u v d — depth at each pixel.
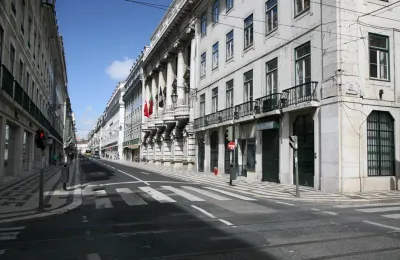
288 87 18.00
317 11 15.98
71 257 5.40
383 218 8.59
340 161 14.25
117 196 12.77
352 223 7.94
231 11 25.23
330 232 7.02
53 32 36.53
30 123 24.09
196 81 32.09
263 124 19.23
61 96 66.38
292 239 6.46
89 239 6.54
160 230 7.27
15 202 11.03
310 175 16.36
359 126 14.70
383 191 14.62
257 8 21.50
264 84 20.38
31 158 26.02
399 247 5.89
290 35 17.98
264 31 20.58
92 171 30.19
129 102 78.44
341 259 5.26
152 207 10.30
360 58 15.07
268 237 6.62
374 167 15.10
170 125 41.03
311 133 16.39
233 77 24.45
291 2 18.05
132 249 5.84
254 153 21.36
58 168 34.31
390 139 15.64
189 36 34.78
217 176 24.14
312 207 10.59
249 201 11.77
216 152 27.53
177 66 38.25
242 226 7.63
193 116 32.34
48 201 11.32
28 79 22.53
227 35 25.94
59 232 7.14
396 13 16.12
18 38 18.42
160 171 31.27
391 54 15.82
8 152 19.41
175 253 5.60
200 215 9.01
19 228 7.55
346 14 14.90
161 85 45.72
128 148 75.88
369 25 15.40
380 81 15.45
